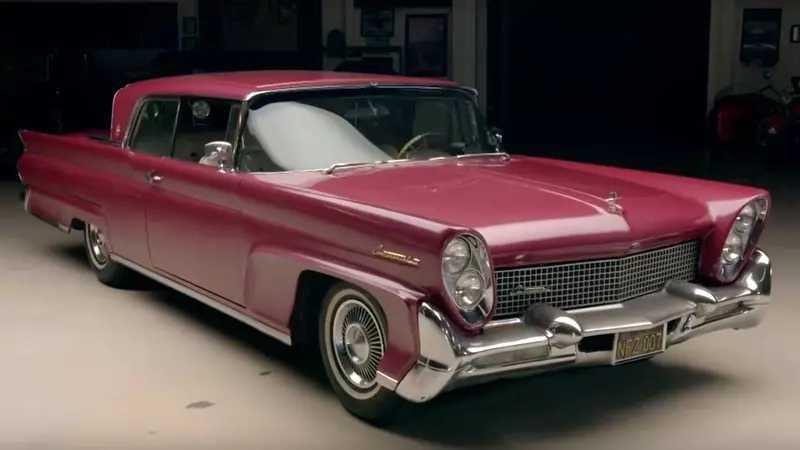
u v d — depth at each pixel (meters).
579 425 3.33
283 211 3.44
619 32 13.97
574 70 14.22
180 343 4.22
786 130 10.65
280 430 3.26
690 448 3.13
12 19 12.58
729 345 4.27
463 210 3.19
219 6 13.45
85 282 5.35
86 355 4.04
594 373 3.88
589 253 3.15
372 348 3.18
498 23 13.64
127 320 4.57
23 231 6.96
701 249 3.59
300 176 3.72
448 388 2.86
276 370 3.87
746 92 12.59
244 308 3.74
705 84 13.58
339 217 3.17
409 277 2.90
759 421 3.37
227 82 4.15
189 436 3.20
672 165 11.01
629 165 10.98
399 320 2.90
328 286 3.42
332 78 4.18
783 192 8.98
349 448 3.12
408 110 4.17
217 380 3.75
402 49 13.56
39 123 10.57
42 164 5.55
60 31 12.81
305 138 3.87
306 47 13.51
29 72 10.73
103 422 3.33
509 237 3.00
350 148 3.93
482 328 2.92
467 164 4.10
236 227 3.71
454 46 13.43
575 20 14.05
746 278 3.65
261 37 13.57
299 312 3.45
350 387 3.33
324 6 13.49
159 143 4.45
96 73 10.95
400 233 2.92
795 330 4.49
